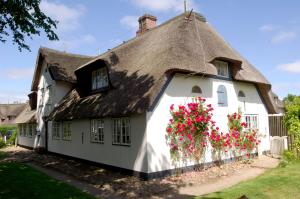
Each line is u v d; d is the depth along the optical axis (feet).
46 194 31.45
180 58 40.91
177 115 40.37
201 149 42.80
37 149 77.51
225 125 48.44
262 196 27.86
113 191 32.91
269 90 56.85
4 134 132.67
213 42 50.44
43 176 42.34
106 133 47.16
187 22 50.31
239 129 49.88
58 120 60.08
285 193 28.60
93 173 43.86
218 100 47.93
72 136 60.29
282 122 56.18
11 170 48.01
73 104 59.31
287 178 34.45
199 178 38.01
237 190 30.35
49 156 67.87
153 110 38.19
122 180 37.86
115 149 44.32
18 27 44.47
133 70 47.29
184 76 42.75
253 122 55.26
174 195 30.60
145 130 37.65
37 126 82.74
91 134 52.26
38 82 84.84
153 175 37.40
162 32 52.70
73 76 71.87
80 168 49.06
